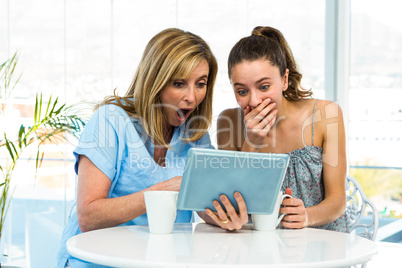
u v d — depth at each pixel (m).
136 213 1.22
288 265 0.85
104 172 1.33
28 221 2.98
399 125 2.93
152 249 0.96
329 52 2.97
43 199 2.96
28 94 3.02
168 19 2.98
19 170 2.95
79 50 3.03
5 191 2.77
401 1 2.91
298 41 2.98
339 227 1.58
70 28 3.03
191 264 0.84
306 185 1.59
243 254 0.93
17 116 2.99
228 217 1.16
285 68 1.49
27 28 3.05
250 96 1.46
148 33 2.99
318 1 2.96
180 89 1.39
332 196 1.48
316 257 0.91
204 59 1.40
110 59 3.02
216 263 0.85
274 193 1.13
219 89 2.91
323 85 3.00
